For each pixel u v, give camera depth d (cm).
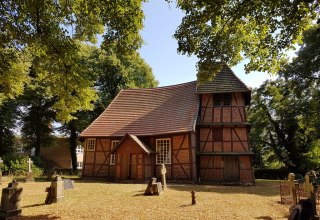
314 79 2997
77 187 1752
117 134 2589
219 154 2431
